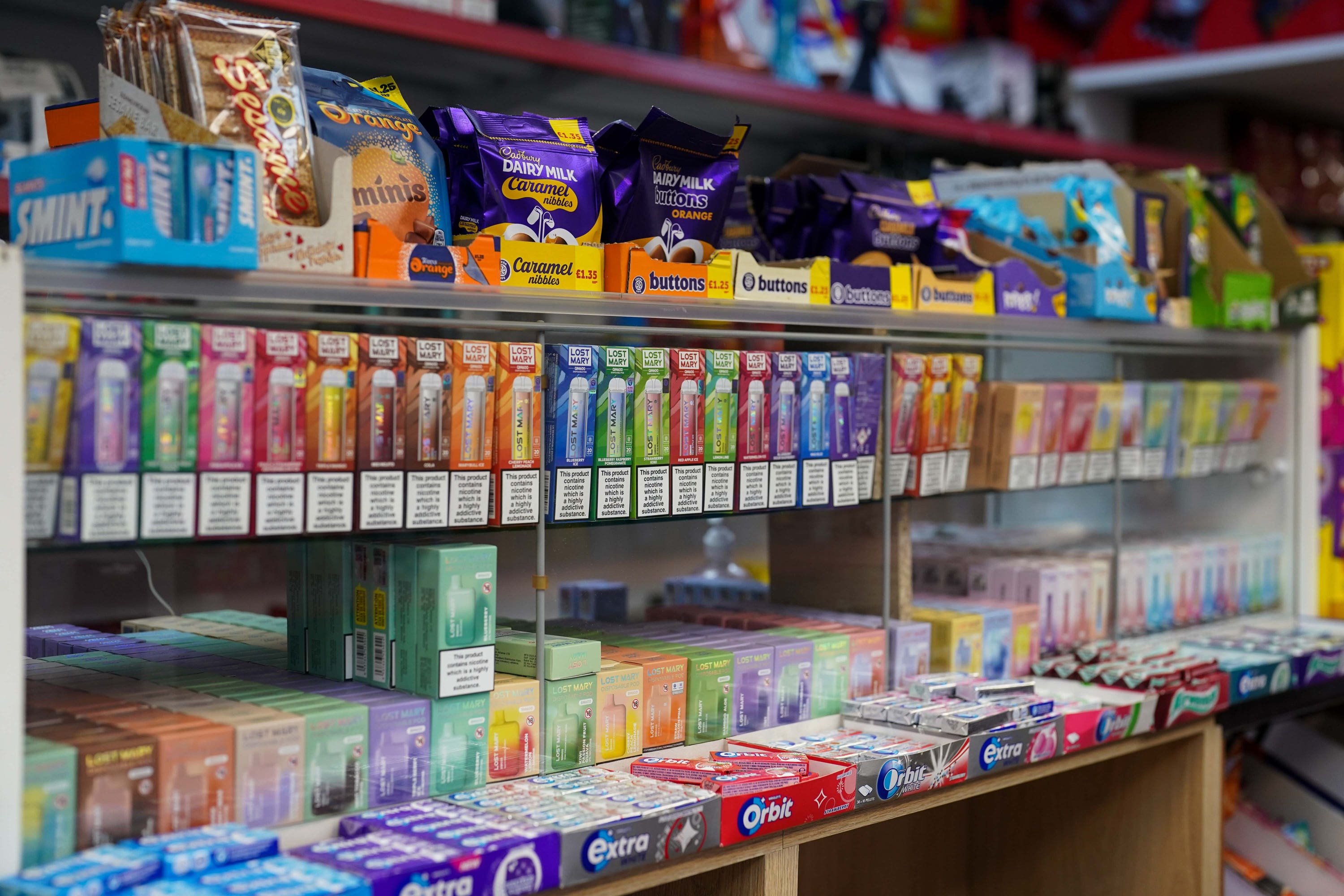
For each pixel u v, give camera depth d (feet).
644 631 7.19
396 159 5.98
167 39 5.30
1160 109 20.20
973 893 10.29
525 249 6.01
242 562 5.88
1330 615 11.51
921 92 16.94
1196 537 10.89
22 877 4.32
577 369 6.13
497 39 11.23
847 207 8.15
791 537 8.16
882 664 7.77
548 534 6.30
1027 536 9.68
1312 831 10.84
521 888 4.91
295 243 5.16
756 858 6.13
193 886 4.39
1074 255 8.93
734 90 13.08
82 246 4.81
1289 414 11.03
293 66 5.59
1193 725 8.71
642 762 6.28
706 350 6.74
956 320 8.02
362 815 5.33
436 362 5.61
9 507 4.41
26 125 9.85
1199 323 9.93
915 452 8.04
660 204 6.73
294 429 5.20
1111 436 9.55
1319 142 21.29
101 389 4.69
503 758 5.90
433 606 5.56
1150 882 9.12
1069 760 7.75
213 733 4.92
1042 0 19.42
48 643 5.67
